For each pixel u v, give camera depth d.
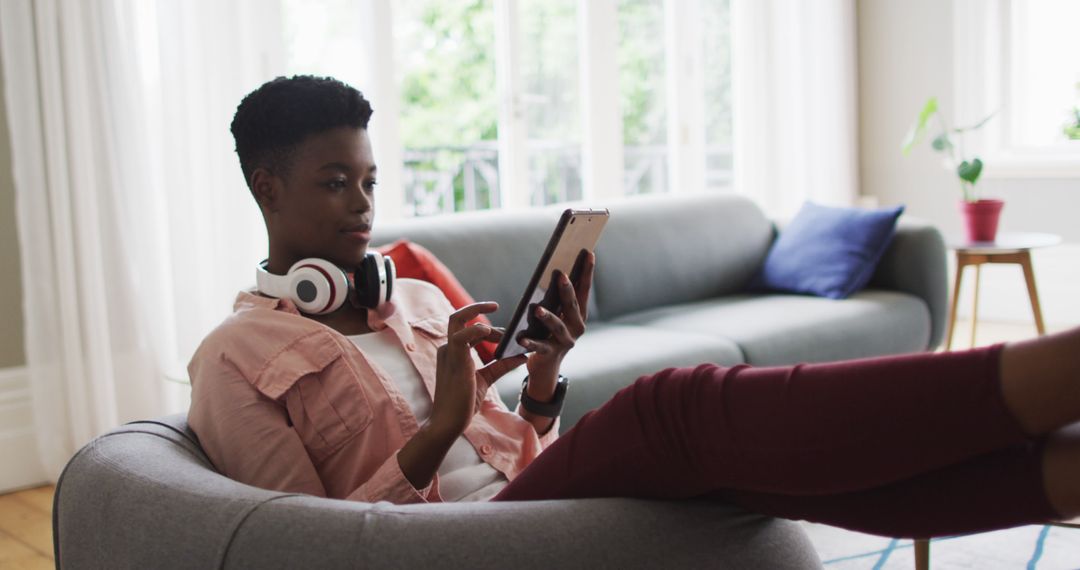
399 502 1.19
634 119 4.97
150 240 3.21
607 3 4.77
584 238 1.32
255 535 1.01
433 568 0.97
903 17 5.41
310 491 1.23
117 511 1.13
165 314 3.27
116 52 3.10
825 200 5.43
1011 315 5.17
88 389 3.13
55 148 3.02
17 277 3.14
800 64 5.36
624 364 2.63
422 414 1.38
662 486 1.06
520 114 4.49
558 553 0.98
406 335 1.42
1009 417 0.85
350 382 1.30
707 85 5.26
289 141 1.31
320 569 0.98
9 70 2.97
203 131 3.28
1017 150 5.14
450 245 2.89
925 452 0.88
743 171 5.38
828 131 5.39
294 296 1.33
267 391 1.25
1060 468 0.87
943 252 3.59
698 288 3.63
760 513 1.08
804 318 3.18
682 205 3.71
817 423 0.92
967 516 0.92
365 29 3.85
